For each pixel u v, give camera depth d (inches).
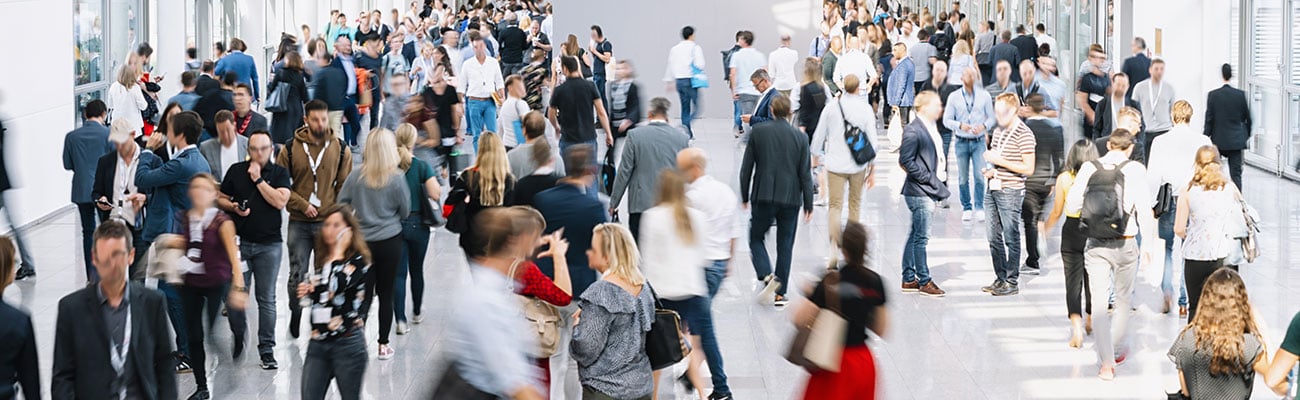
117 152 391.5
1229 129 576.7
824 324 255.1
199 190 318.0
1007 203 433.7
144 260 351.6
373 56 828.6
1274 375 235.6
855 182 474.9
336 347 276.5
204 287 318.0
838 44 828.6
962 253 505.4
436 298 438.0
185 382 340.5
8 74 538.3
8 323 221.9
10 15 542.9
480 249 199.5
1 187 450.6
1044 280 457.4
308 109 369.4
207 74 585.6
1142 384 337.7
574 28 941.2
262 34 954.1
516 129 587.8
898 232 546.3
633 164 410.3
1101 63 628.4
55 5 590.9
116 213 390.3
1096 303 341.7
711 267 352.5
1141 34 745.6
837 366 254.4
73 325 232.8
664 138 410.0
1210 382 255.1
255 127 489.1
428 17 1333.7
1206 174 354.0
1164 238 407.5
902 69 788.0
